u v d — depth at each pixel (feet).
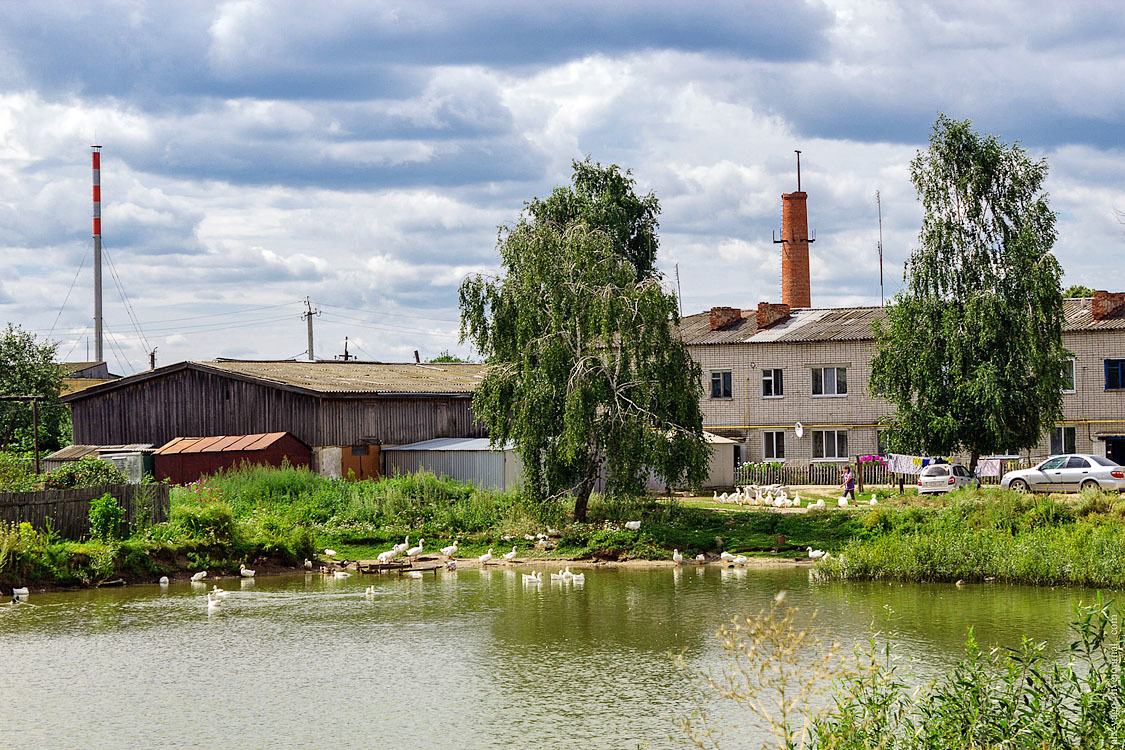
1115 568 97.09
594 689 63.98
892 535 111.65
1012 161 146.20
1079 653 46.52
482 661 71.56
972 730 39.75
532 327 125.80
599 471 146.92
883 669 46.44
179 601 96.84
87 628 83.71
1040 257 142.20
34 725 57.47
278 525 124.57
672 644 75.92
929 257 146.61
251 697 62.85
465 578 110.93
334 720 58.08
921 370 143.64
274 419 161.68
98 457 155.94
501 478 156.56
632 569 116.16
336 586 106.22
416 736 55.31
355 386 165.48
